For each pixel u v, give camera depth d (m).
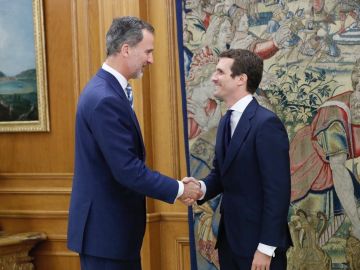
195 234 5.08
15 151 5.75
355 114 4.70
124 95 3.76
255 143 3.64
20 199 5.70
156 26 5.23
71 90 5.55
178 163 5.24
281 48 4.84
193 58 5.05
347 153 4.72
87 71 5.47
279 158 3.59
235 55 3.78
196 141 5.07
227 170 3.74
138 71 3.81
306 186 4.82
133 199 3.78
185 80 5.08
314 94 4.78
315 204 4.80
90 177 3.70
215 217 5.03
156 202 5.32
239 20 4.93
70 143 5.57
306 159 4.81
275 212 3.55
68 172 5.59
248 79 3.78
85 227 3.70
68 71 5.55
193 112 5.07
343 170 4.73
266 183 3.59
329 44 4.73
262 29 4.88
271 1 4.85
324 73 4.75
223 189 3.89
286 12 4.82
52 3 5.57
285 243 3.63
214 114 5.01
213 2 4.98
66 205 5.58
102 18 5.33
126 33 3.73
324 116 4.77
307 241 4.82
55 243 5.61
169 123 5.21
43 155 5.66
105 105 3.61
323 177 4.78
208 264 5.06
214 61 5.00
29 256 5.55
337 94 4.73
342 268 4.75
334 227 4.76
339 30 4.71
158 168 5.29
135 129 3.73
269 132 3.62
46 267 5.63
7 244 5.25
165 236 5.30
